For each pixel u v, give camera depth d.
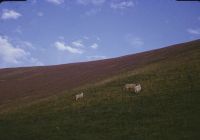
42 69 105.31
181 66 55.41
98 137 32.06
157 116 36.09
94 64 97.12
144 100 42.88
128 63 82.56
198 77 46.78
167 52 82.50
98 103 45.75
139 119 36.22
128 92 47.97
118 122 36.22
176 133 29.94
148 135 30.59
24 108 51.97
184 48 79.81
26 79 91.38
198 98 38.88
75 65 102.31
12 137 34.41
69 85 70.75
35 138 33.59
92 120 38.75
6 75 100.94
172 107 37.78
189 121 32.38
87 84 64.44
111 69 80.25
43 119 42.88
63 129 36.38
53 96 58.22
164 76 51.94
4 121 44.69
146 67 65.06
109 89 52.00
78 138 32.19
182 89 43.50
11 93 74.31
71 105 47.50
